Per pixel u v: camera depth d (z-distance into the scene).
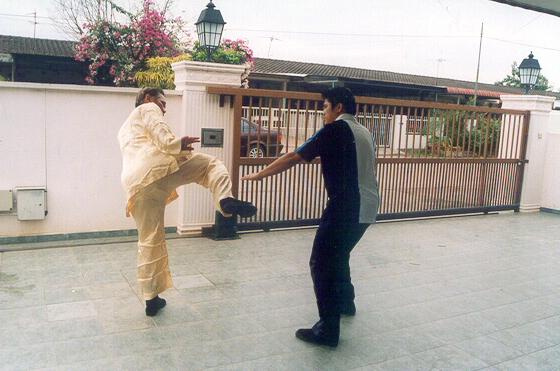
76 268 4.97
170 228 6.45
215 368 3.23
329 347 3.59
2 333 3.57
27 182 5.60
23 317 3.84
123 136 3.89
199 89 6.09
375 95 20.69
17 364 3.16
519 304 4.62
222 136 6.30
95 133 5.82
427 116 7.73
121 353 3.36
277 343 3.62
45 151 5.62
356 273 5.29
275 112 7.11
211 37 6.86
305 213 6.98
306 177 6.90
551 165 9.27
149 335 3.64
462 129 8.20
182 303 4.26
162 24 13.41
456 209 8.30
